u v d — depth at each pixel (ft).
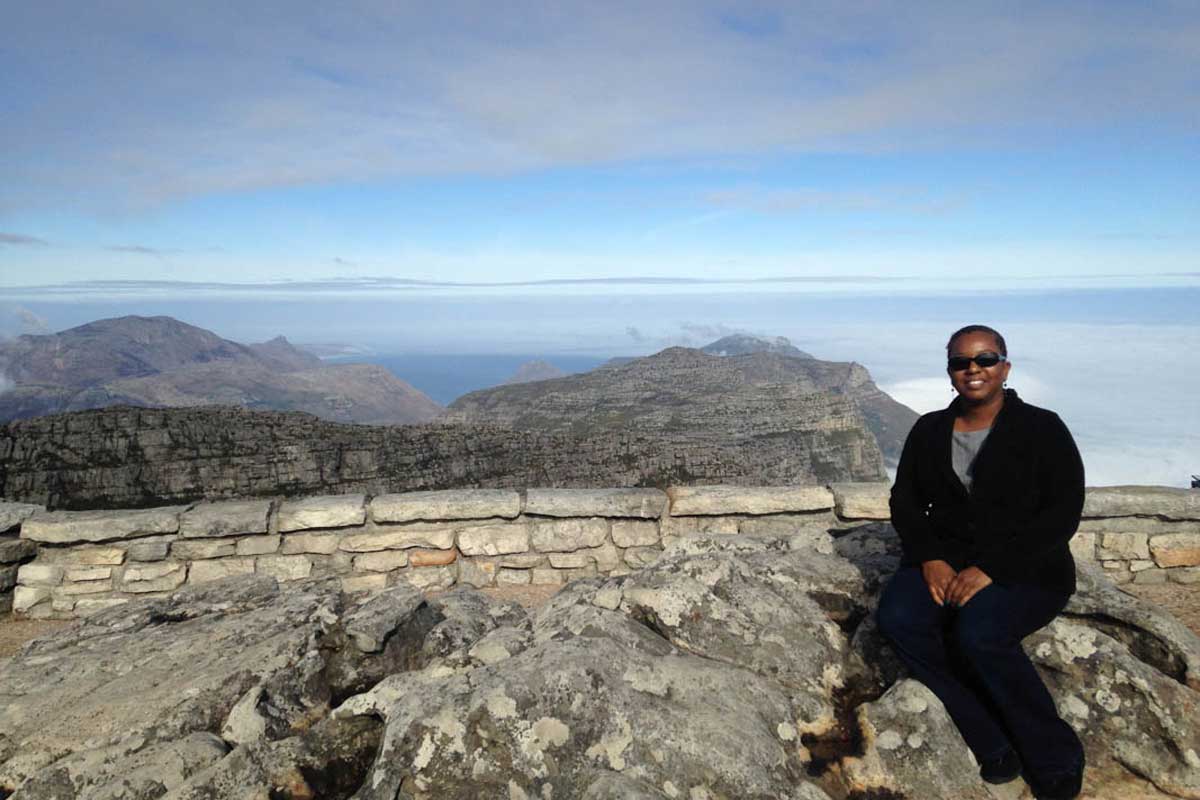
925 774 9.54
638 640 11.16
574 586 13.71
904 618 10.55
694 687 10.01
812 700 10.75
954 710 9.98
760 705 10.07
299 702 11.74
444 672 11.09
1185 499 22.21
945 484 10.96
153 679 12.17
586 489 24.13
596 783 8.26
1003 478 10.28
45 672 12.58
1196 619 19.57
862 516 22.99
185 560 22.44
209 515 22.44
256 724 10.85
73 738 10.41
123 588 22.15
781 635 11.68
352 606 13.80
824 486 23.73
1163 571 22.44
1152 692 10.19
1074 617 12.01
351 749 10.19
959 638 9.92
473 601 14.98
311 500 23.39
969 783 9.58
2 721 11.03
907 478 11.60
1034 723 9.62
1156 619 11.43
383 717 10.46
